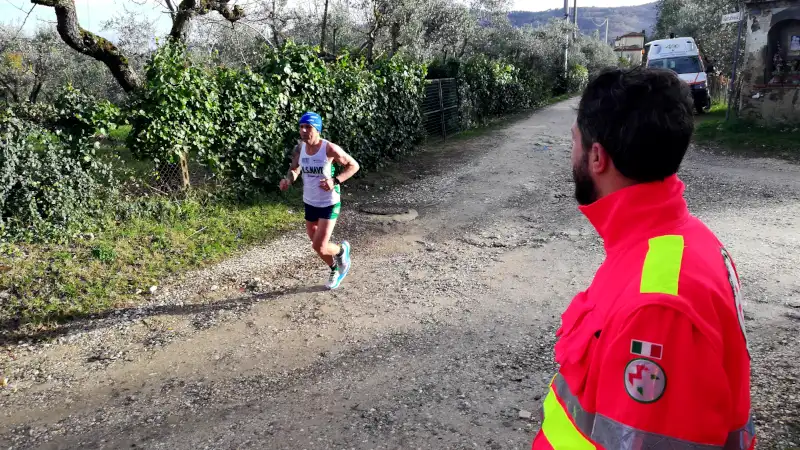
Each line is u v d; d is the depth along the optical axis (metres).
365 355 4.45
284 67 9.21
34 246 6.29
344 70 10.93
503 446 3.26
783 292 5.15
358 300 5.52
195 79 7.70
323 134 10.09
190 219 7.48
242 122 8.33
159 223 7.27
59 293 5.52
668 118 1.05
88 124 6.75
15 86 20.17
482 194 9.70
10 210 6.36
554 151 13.60
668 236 1.06
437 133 16.16
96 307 5.38
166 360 4.50
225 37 15.68
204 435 3.51
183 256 6.59
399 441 3.35
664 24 32.34
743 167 10.84
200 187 8.16
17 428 3.67
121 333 4.95
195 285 5.94
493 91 21.09
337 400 3.84
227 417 3.70
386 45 19.36
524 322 4.89
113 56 11.29
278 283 6.00
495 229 7.73
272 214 8.20
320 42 17.73
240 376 4.23
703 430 0.90
